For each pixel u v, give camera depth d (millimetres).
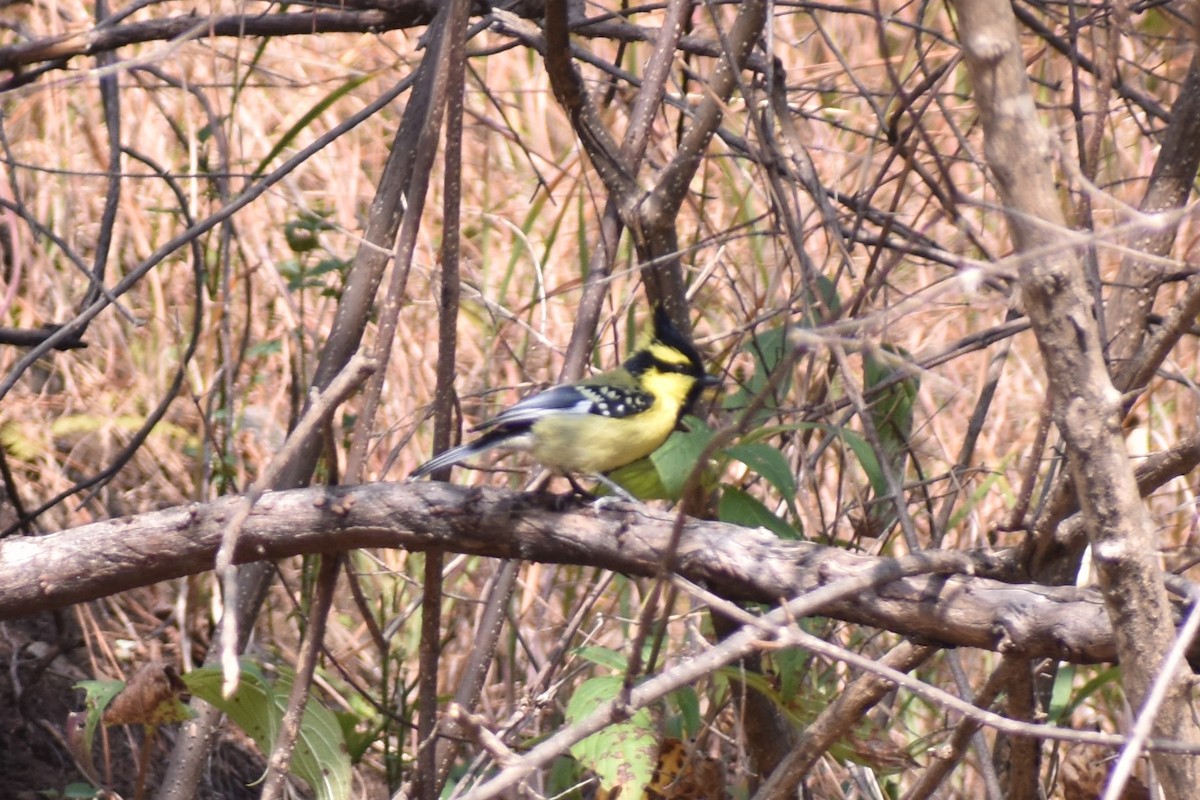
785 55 14898
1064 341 5012
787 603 5777
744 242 12336
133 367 14141
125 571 7043
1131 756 4262
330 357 8828
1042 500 8133
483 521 6809
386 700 9609
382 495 6883
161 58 6641
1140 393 6562
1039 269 4953
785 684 7793
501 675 11250
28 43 9594
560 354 11570
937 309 12203
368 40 16781
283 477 8594
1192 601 5742
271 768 7062
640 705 5402
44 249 14414
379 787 10578
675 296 8797
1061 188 8680
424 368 13641
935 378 4832
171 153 15414
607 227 8969
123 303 14297
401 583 11969
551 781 9164
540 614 11430
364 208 15852
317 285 11875
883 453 7352
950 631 6156
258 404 13820
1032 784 7668
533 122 16344
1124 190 11930
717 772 7934
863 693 7043
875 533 9562
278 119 16062
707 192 13078
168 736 10539
